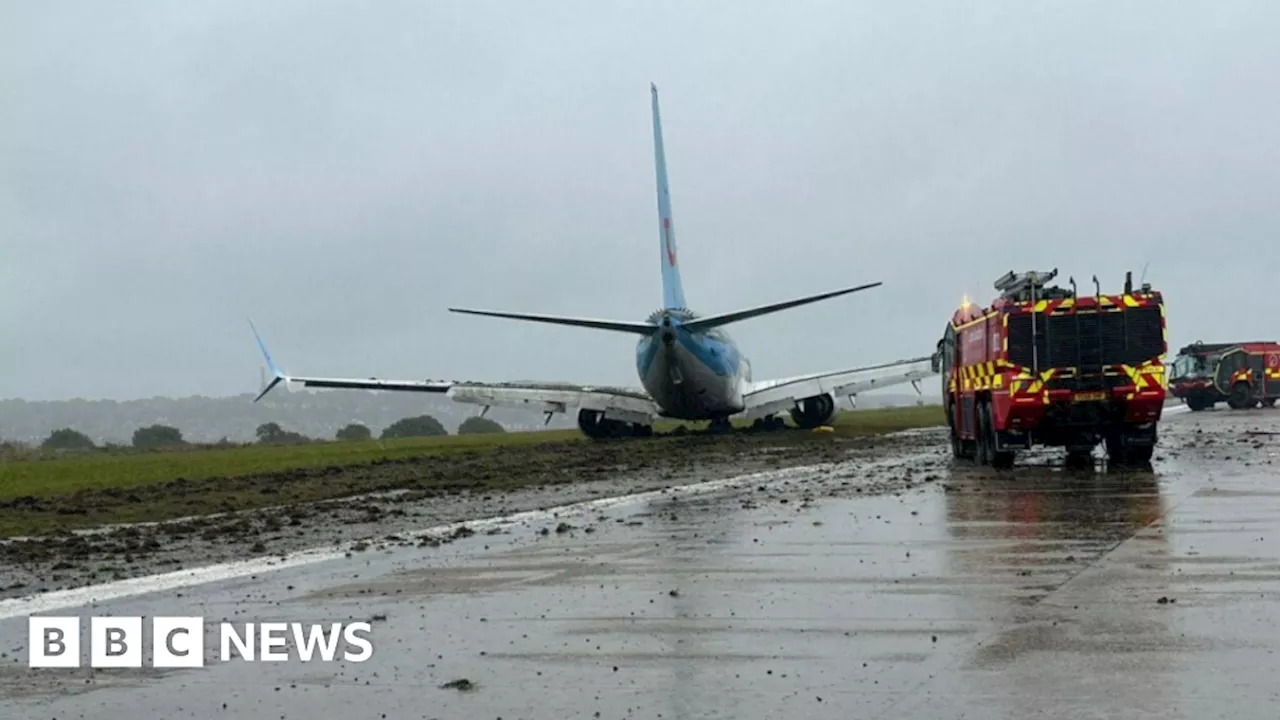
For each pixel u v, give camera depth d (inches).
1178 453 1457.9
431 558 732.7
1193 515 797.9
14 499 1268.5
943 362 1622.8
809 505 965.8
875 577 592.7
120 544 868.6
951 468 1346.0
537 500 1108.5
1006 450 1290.6
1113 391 1230.9
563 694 394.6
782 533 783.7
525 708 380.5
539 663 438.0
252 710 391.5
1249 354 3255.4
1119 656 411.5
